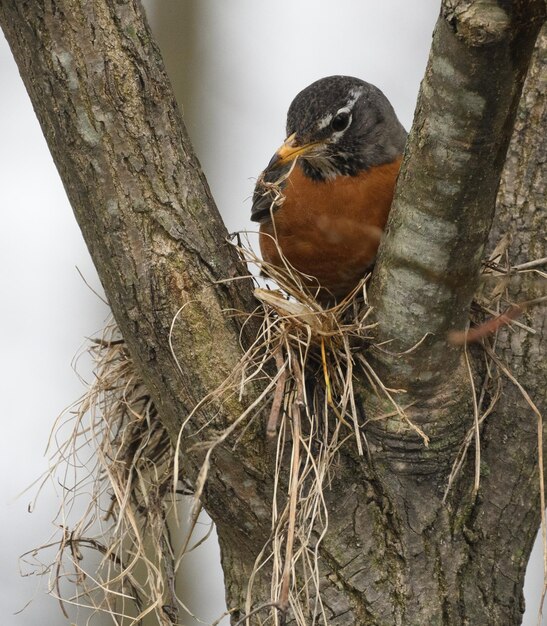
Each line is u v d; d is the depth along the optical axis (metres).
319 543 7.89
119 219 7.69
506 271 8.49
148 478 9.33
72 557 9.09
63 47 7.48
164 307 7.77
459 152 6.99
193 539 14.27
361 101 10.74
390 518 8.09
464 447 8.16
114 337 10.12
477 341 8.44
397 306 7.81
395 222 7.71
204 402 7.83
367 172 10.51
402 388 8.02
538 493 8.48
